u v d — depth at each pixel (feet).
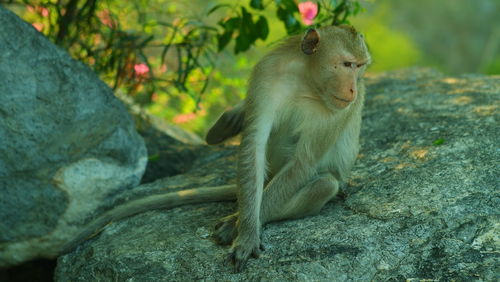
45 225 23.36
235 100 39.37
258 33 28.58
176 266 19.52
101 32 29.19
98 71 29.45
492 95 29.81
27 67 22.41
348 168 23.43
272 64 20.67
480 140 24.35
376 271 18.30
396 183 22.50
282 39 23.27
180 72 29.68
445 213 19.97
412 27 111.55
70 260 22.26
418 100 30.66
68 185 23.39
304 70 20.53
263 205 21.20
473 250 18.40
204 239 20.70
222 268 19.11
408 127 27.48
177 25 29.81
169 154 30.09
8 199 22.81
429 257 18.48
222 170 26.66
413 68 38.29
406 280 17.90
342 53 19.69
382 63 78.74
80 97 23.48
